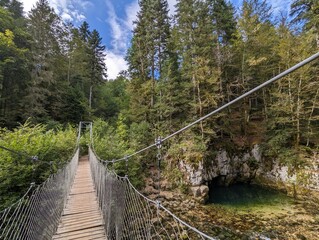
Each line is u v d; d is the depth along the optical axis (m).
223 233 6.03
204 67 11.34
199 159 9.92
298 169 9.82
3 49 12.02
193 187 9.28
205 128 11.13
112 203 3.45
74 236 3.32
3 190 5.09
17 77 13.32
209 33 12.49
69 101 17.08
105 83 25.95
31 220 2.50
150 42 14.98
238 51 13.06
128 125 15.17
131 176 9.05
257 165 11.62
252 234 5.99
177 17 13.59
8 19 13.46
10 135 6.35
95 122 15.05
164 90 12.97
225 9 15.31
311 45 10.64
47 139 6.88
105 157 9.38
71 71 21.34
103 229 3.56
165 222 6.04
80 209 4.40
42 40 15.76
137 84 15.51
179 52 13.49
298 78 10.57
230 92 12.57
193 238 5.30
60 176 4.20
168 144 11.85
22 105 13.26
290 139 11.10
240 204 8.40
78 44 23.11
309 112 10.92
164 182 10.06
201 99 11.98
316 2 11.09
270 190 10.16
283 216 7.14
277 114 11.34
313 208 7.74
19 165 5.44
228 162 11.43
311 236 5.89
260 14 13.95
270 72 12.70
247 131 13.13
